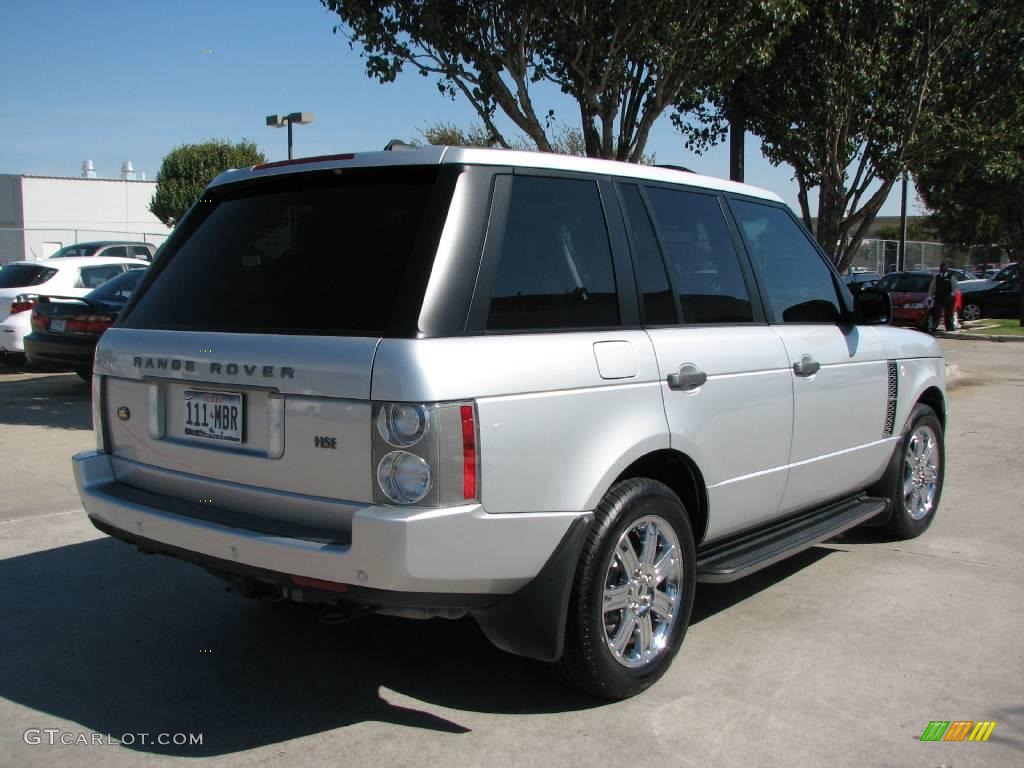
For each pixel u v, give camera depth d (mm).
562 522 3164
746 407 4031
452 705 3494
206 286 3535
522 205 3299
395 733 3275
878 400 5133
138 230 46844
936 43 13461
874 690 3631
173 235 3885
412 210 3127
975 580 4988
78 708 3461
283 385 3061
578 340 3312
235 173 3771
